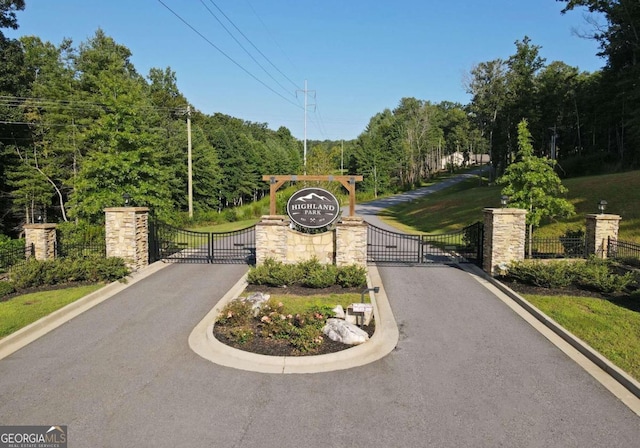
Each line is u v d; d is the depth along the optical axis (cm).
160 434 526
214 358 737
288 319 824
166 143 3725
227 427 541
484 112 5047
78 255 1338
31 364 716
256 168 6388
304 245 1352
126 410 579
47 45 3888
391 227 2908
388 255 1616
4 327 859
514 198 1588
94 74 3117
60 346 791
